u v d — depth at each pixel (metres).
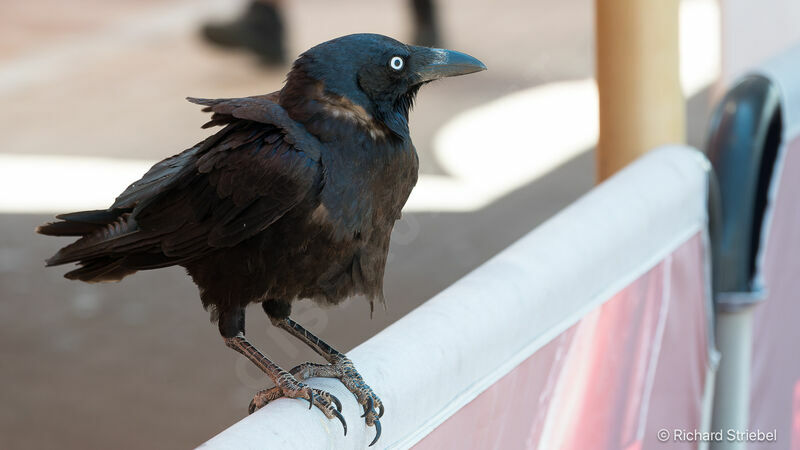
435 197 9.57
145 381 6.89
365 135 2.65
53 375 6.98
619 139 4.09
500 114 11.61
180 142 11.12
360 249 2.73
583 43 14.15
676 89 4.07
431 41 14.48
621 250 3.04
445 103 11.95
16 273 8.48
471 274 2.71
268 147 2.61
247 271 2.71
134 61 13.76
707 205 3.47
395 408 2.34
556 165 10.31
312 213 2.63
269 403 2.33
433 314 2.49
